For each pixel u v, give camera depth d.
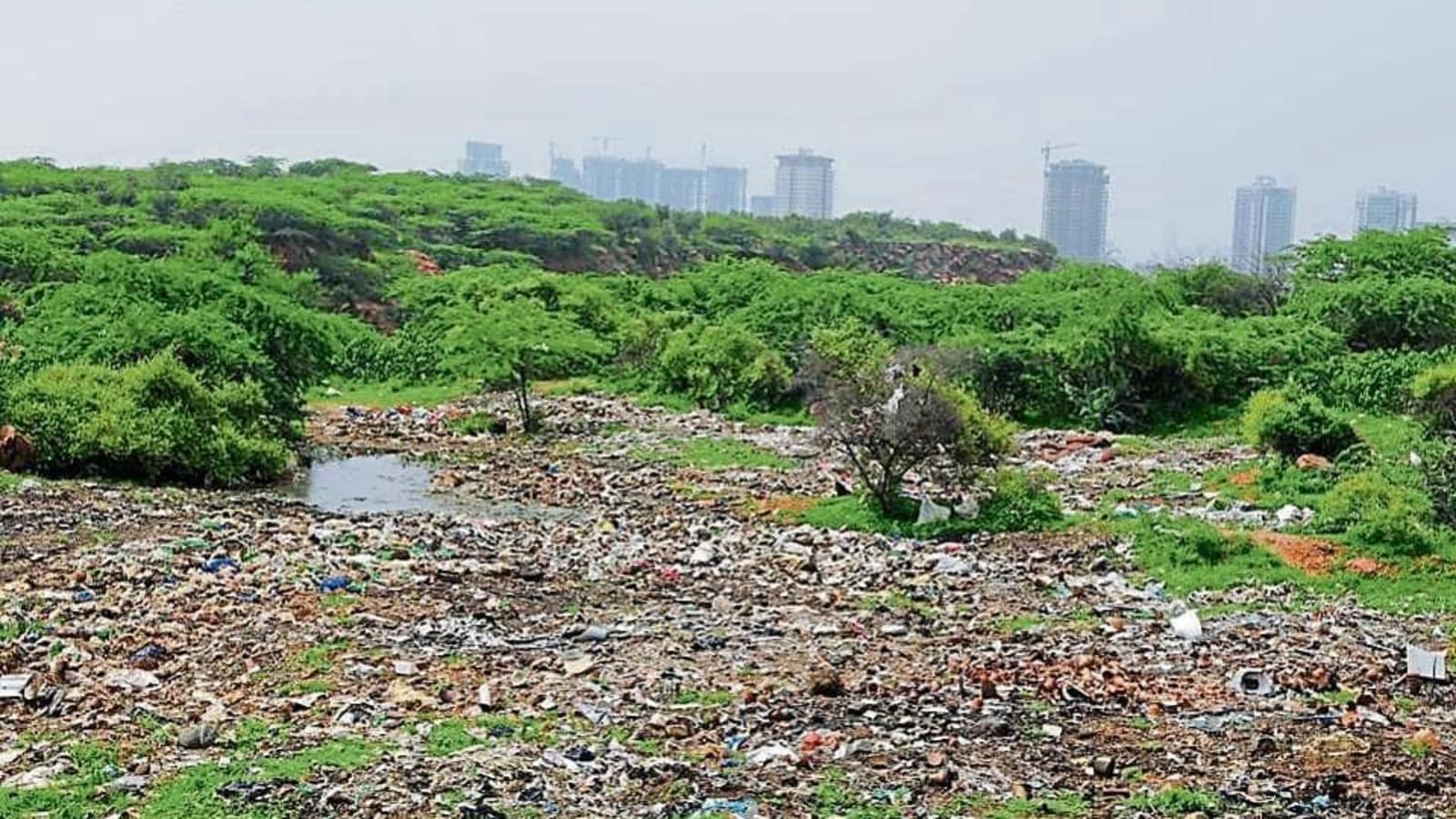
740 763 9.98
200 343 26.53
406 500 23.27
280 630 13.28
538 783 9.39
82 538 17.25
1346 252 40.44
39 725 10.52
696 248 80.69
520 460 27.83
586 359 36.38
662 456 27.77
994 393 32.31
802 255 84.06
